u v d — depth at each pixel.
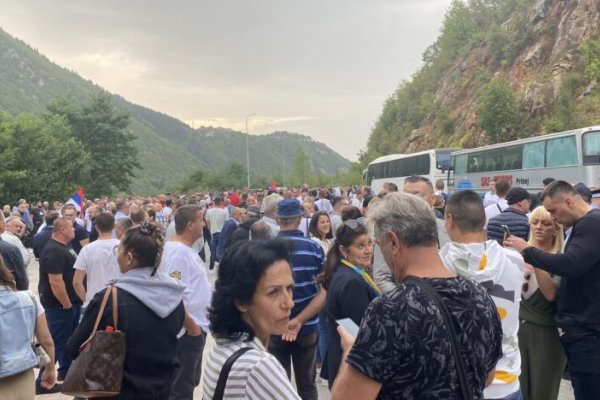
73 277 6.66
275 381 2.20
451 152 31.66
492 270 3.32
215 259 16.31
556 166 19.69
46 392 6.57
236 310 2.38
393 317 2.18
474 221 3.44
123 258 3.59
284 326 2.43
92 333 3.43
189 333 4.41
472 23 80.38
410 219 2.39
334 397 2.29
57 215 9.52
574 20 46.88
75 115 59.03
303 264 5.10
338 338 4.12
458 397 2.18
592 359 4.12
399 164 37.34
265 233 5.93
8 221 8.90
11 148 43.91
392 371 2.16
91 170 55.41
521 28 56.91
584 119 37.44
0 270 3.71
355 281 4.07
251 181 89.19
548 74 45.72
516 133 45.25
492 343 2.33
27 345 3.74
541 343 4.57
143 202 20.72
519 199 6.14
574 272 4.01
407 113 81.69
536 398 4.61
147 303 3.47
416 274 2.36
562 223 4.32
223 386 2.21
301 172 110.12
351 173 85.50
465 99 64.56
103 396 3.31
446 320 2.19
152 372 3.50
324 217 7.52
